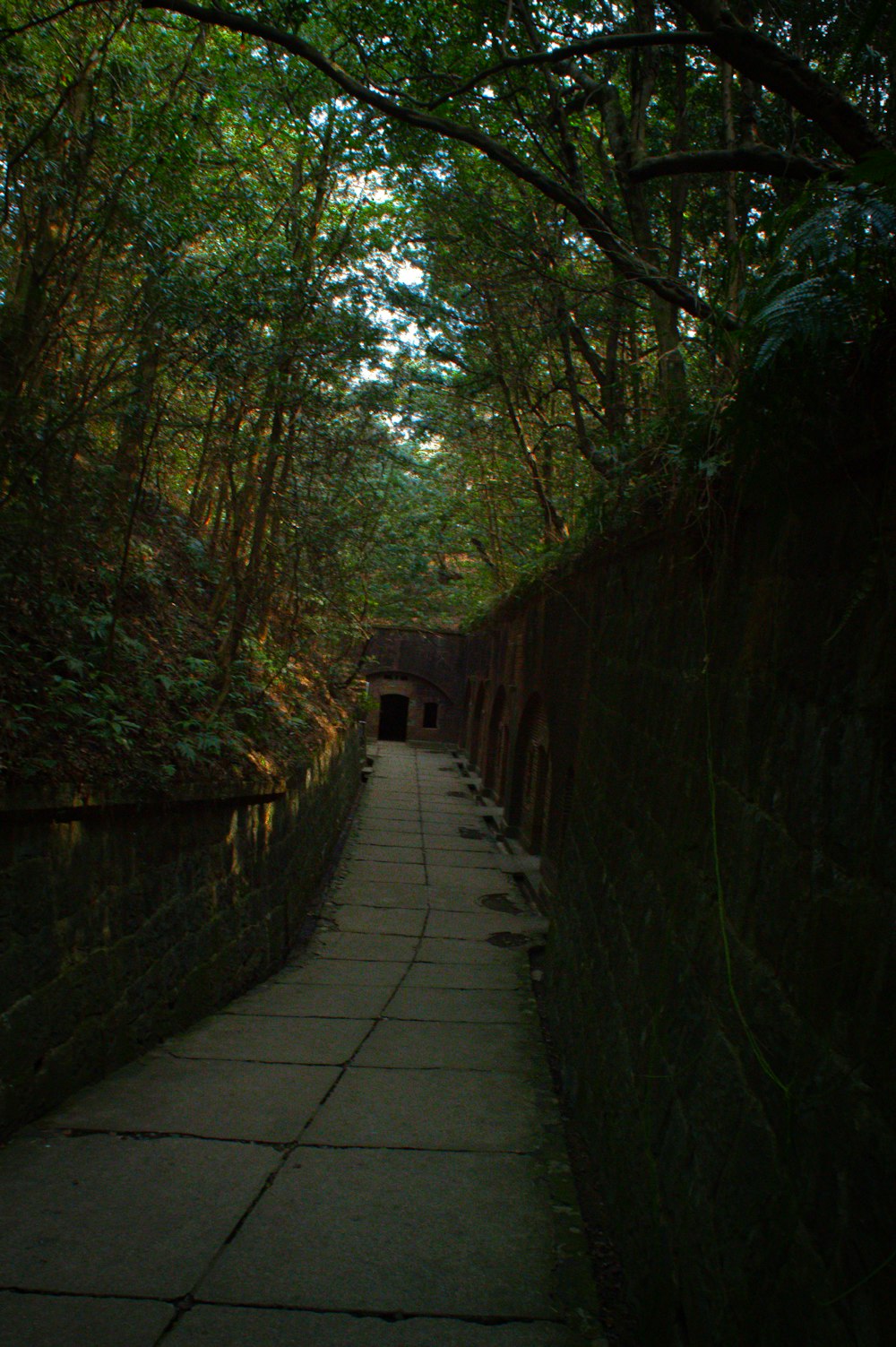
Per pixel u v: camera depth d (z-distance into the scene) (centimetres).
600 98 538
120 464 613
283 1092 459
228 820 617
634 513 425
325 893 1035
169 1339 253
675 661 350
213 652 702
